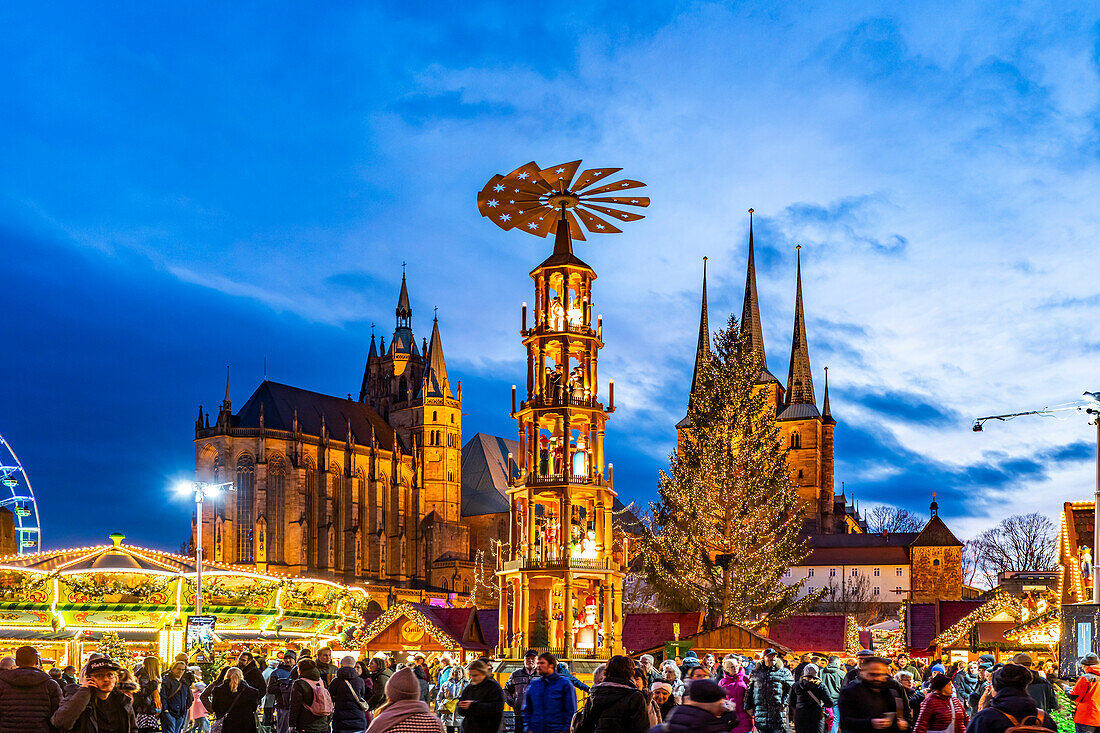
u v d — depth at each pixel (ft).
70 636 140.26
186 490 172.55
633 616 212.23
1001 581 301.84
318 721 70.59
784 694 81.35
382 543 643.45
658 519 252.21
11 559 140.97
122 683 60.18
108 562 142.20
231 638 151.94
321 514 610.24
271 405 633.20
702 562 232.73
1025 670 49.88
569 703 61.05
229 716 80.43
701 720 42.91
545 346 150.71
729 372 247.91
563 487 146.51
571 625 143.95
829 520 611.06
